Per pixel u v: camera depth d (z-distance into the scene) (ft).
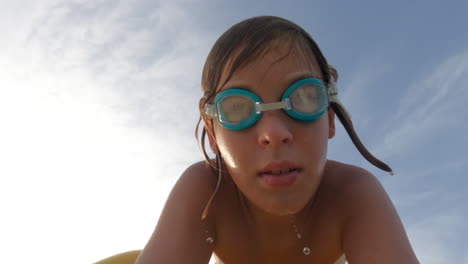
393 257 1.65
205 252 1.88
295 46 1.63
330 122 1.87
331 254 1.97
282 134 1.51
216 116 1.60
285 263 2.02
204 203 1.90
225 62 1.64
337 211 1.90
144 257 1.72
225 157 1.65
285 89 1.57
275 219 1.90
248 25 1.67
